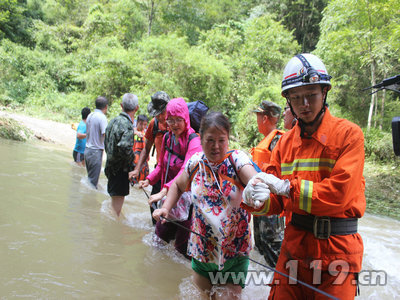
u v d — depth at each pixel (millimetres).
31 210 4398
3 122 11102
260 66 20219
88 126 6281
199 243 2682
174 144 3900
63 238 3688
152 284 3004
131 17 25469
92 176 6293
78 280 2889
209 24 26578
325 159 2064
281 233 3596
